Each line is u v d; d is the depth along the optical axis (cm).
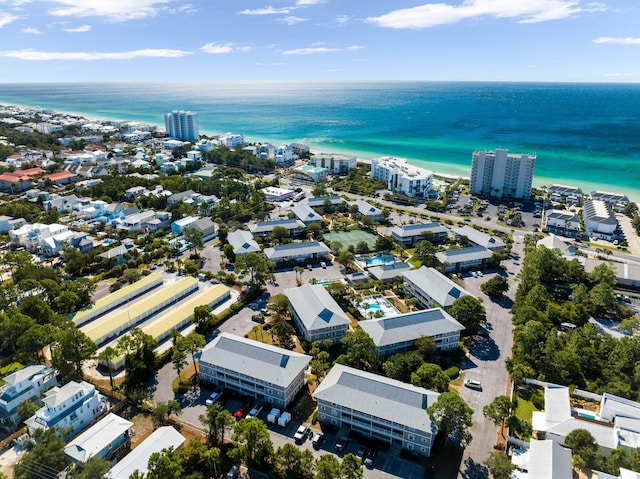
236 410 12688
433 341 14562
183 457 10369
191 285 19450
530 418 12406
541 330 15138
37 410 11975
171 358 14988
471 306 16062
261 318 17250
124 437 11275
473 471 10681
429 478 10456
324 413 12212
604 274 19225
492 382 13900
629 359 13925
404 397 11606
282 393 12500
